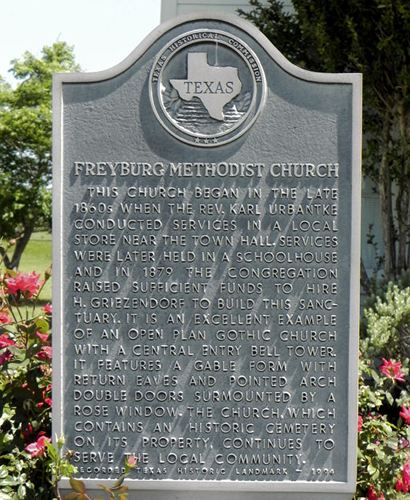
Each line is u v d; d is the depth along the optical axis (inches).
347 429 161.2
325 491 161.0
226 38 159.6
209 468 162.1
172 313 161.6
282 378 161.5
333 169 160.2
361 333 262.8
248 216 160.7
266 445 161.9
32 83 740.7
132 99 161.0
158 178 161.2
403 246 298.5
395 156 294.7
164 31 159.9
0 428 171.2
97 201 161.6
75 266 161.9
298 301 161.0
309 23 282.2
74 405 162.4
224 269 161.2
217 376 161.6
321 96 160.1
